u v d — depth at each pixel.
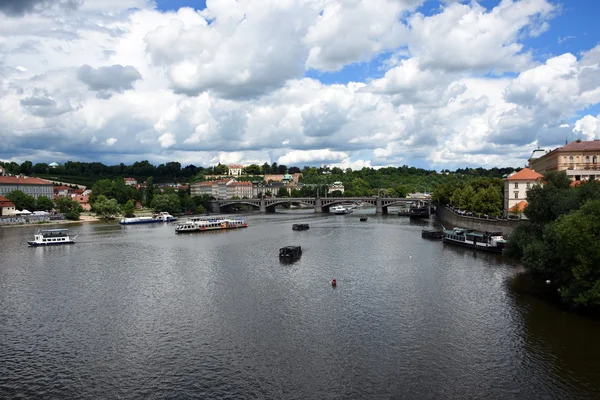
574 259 80.19
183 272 124.62
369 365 65.12
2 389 61.19
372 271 120.31
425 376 61.72
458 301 91.75
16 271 130.25
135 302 96.88
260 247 168.00
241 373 63.81
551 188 105.69
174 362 67.81
